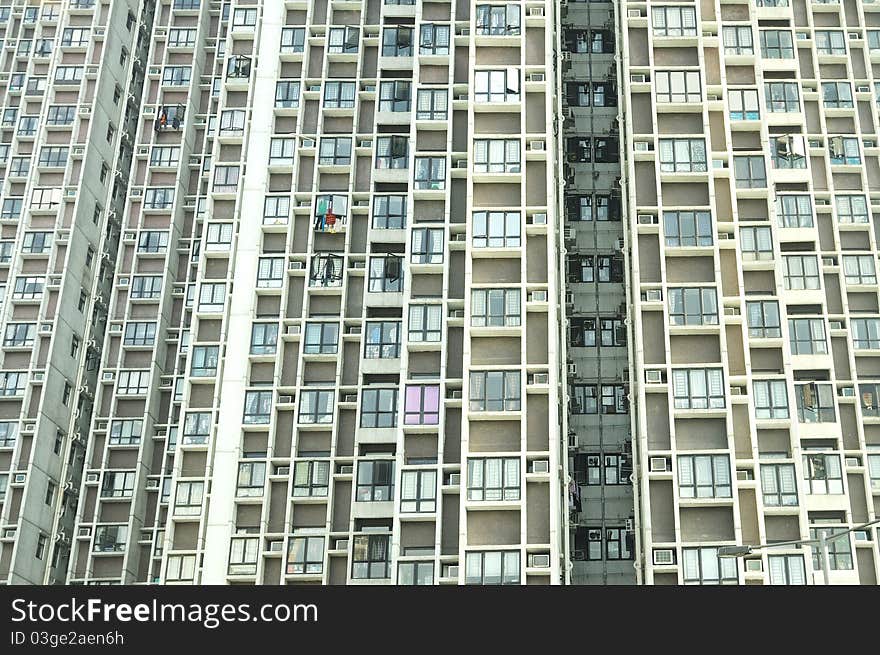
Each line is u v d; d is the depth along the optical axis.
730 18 93.94
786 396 81.94
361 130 97.88
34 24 122.50
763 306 84.44
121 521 102.94
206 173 117.69
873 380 88.50
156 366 109.25
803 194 92.44
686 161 87.94
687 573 76.31
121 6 124.50
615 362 87.94
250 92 100.75
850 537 82.75
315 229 94.06
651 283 84.44
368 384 87.94
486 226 85.44
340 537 84.12
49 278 110.69
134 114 124.56
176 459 92.31
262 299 93.25
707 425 80.50
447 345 83.50
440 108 91.94
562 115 95.44
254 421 88.88
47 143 116.88
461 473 78.38
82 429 109.38
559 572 76.69
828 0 101.44
